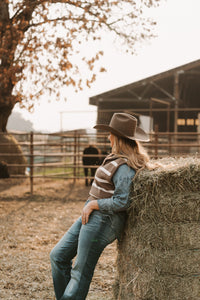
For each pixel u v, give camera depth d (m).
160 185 2.32
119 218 2.46
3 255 4.48
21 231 5.85
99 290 3.42
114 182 2.39
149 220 2.39
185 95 22.86
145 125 23.22
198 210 2.29
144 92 20.41
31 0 11.54
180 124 22.67
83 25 11.03
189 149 18.55
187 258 2.33
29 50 11.00
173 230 2.34
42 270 3.93
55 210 7.74
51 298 3.25
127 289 2.52
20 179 13.44
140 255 2.42
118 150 2.51
